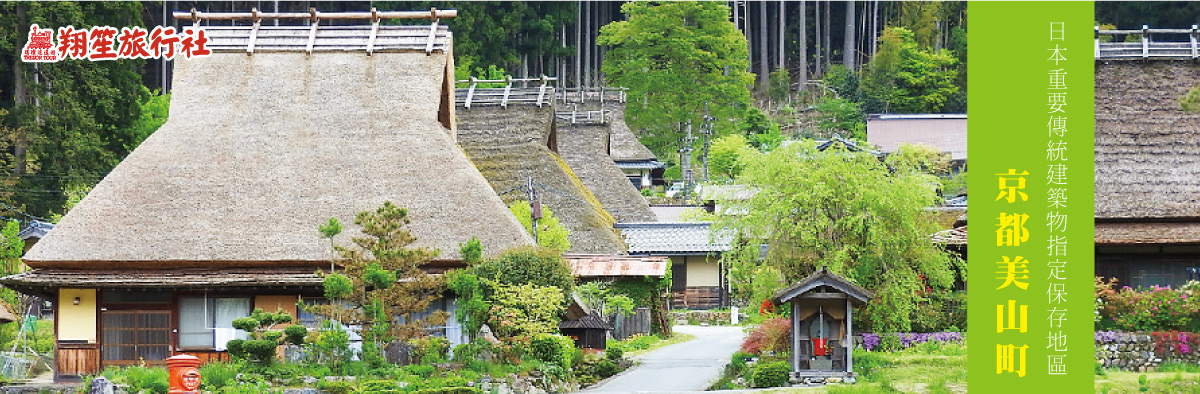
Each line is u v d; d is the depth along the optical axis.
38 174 62.06
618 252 51.72
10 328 42.78
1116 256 37.50
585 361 36.50
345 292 31.08
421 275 32.72
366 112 38.62
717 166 87.12
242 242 35.31
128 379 29.97
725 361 38.56
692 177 88.12
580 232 51.72
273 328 34.41
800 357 32.28
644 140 99.12
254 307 34.88
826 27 122.31
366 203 36.22
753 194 38.16
